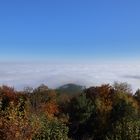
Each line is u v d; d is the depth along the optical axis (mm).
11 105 25422
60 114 93625
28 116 26031
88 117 92125
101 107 93375
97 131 89875
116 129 34719
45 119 30875
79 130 91438
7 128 24062
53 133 29891
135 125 34094
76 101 96250
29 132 24641
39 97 86312
